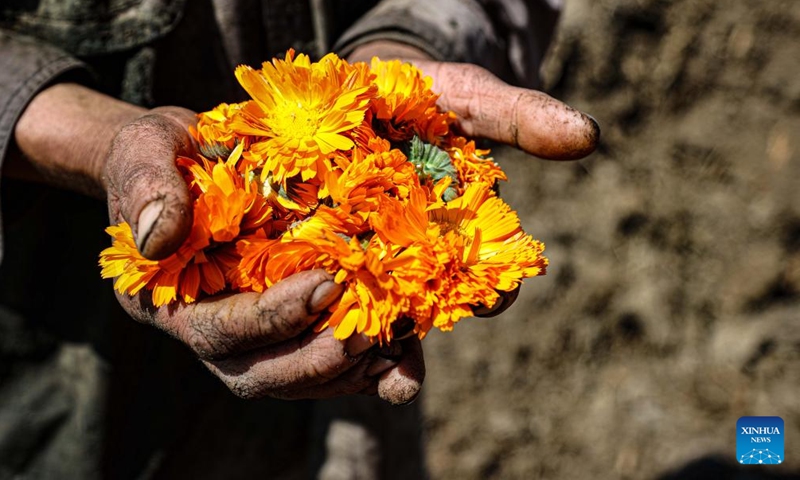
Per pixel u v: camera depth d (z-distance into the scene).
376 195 0.69
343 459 1.04
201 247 0.69
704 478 1.36
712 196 1.54
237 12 0.87
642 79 1.53
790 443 1.39
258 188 0.70
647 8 1.51
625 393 1.48
